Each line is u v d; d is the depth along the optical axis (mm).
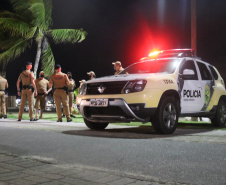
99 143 5590
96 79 7129
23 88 10820
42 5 17031
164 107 6664
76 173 3627
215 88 8359
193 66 7898
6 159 4375
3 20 17047
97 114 6930
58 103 10453
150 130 7715
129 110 6363
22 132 7230
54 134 6848
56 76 10383
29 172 3676
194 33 12234
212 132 7156
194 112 7621
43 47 18172
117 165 4020
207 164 4008
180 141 5707
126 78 6594
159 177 3451
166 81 6777
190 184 3197
